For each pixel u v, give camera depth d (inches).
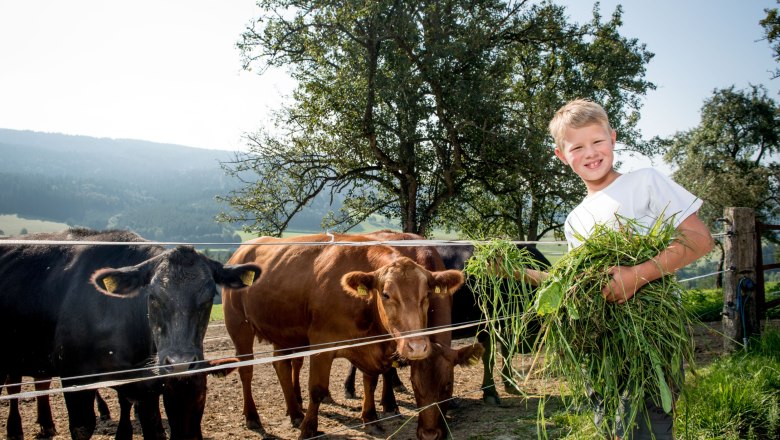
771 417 162.1
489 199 983.6
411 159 792.9
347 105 738.8
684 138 1638.8
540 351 94.0
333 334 217.3
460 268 275.9
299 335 244.8
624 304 88.4
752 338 259.8
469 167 846.5
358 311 209.0
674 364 86.9
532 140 735.7
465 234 906.7
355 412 260.5
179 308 163.3
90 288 188.2
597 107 98.9
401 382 300.4
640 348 85.2
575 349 91.0
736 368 206.5
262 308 256.8
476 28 738.2
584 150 98.3
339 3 698.8
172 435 172.9
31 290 195.0
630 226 89.5
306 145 820.6
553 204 893.2
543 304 87.7
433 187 892.0
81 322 184.4
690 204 89.7
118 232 221.5
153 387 183.0
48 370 209.2
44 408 222.7
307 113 808.3
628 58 863.1
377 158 789.2
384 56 733.3
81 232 223.3
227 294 284.0
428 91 764.0
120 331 182.9
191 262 171.6
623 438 87.0
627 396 88.6
